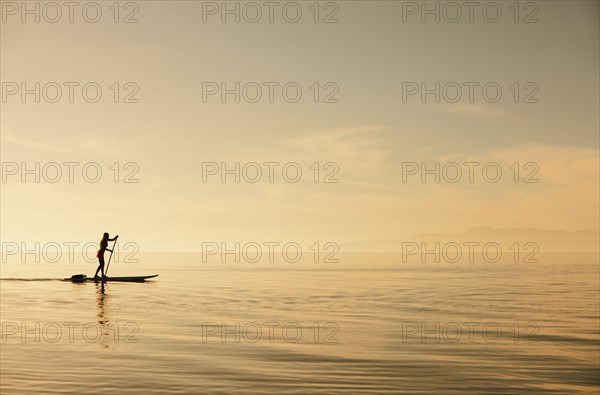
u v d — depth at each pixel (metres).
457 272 42.97
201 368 10.15
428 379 9.59
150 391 8.79
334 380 9.48
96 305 18.56
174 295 22.20
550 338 13.25
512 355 11.38
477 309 18.61
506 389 9.08
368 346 12.16
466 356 11.27
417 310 18.19
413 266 55.06
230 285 27.81
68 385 9.03
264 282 30.25
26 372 9.77
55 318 15.61
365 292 24.56
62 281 28.69
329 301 20.66
